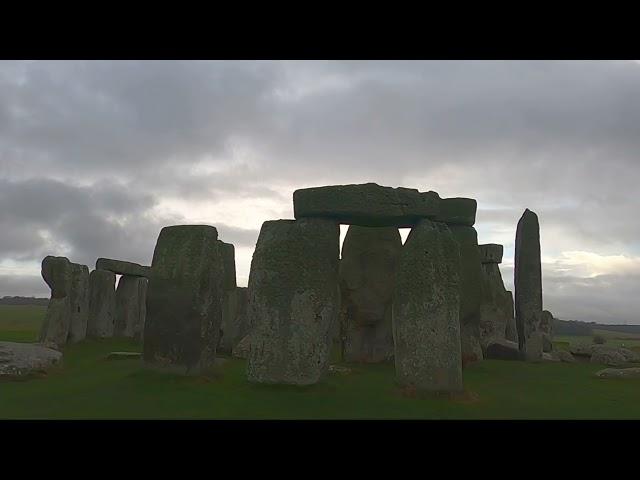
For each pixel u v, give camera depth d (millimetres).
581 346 17375
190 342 10375
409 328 9352
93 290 20109
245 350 15070
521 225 17156
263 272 9938
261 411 8008
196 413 7852
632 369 12820
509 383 11805
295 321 9641
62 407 8211
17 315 42812
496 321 19953
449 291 9398
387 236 15172
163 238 11016
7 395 9180
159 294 10688
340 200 9805
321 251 9875
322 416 7812
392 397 9078
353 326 14883
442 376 9164
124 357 14133
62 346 16547
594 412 8586
